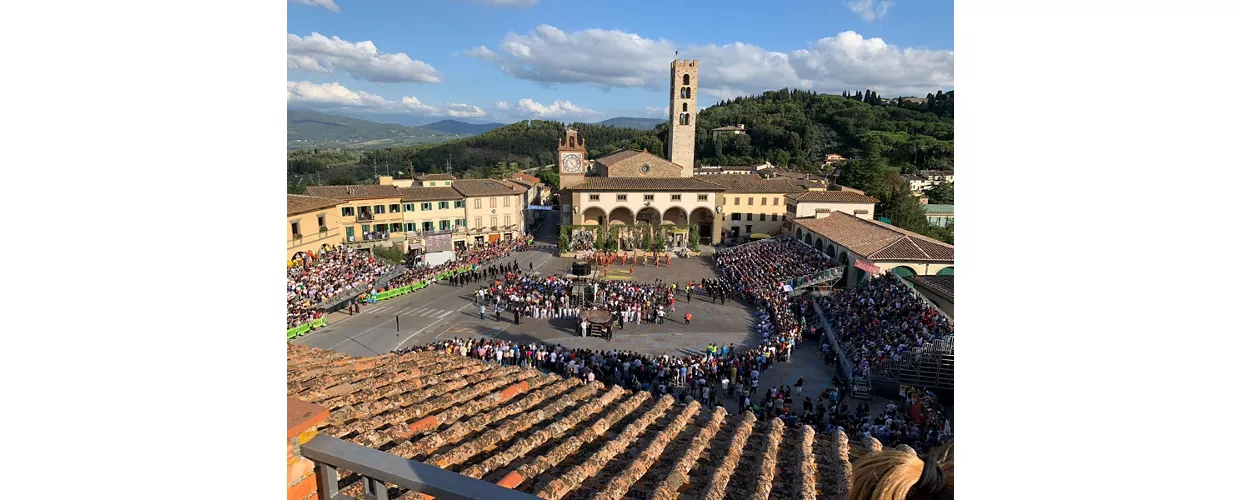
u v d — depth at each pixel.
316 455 5.12
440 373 12.08
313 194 69.75
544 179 149.62
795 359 36.97
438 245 62.00
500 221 83.44
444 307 50.22
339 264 57.94
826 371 34.88
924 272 46.44
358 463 4.90
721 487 8.12
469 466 7.80
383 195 73.38
